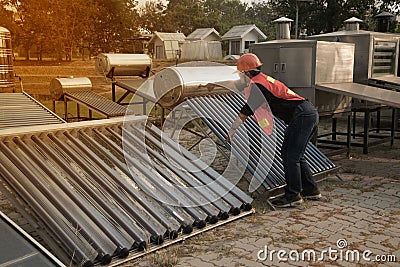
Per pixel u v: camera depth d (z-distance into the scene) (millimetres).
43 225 3102
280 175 5043
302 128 4574
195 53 24109
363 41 8258
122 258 3213
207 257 3424
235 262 3344
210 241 3736
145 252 3365
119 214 3547
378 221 4301
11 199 3252
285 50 6812
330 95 6977
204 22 37875
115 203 3711
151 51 25000
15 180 3352
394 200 5012
